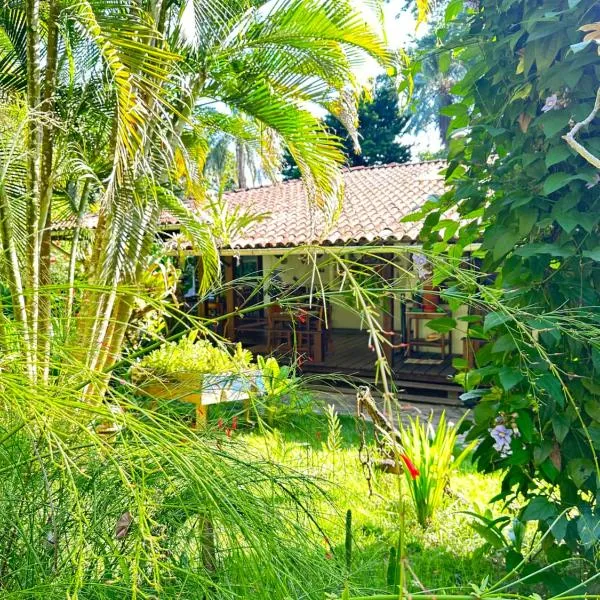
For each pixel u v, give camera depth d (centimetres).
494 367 191
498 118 201
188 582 106
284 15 398
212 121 504
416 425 355
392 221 830
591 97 175
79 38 354
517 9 191
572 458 183
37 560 102
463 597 80
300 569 106
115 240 328
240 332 1064
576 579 186
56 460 105
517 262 190
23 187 327
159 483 117
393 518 197
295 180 1361
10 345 112
